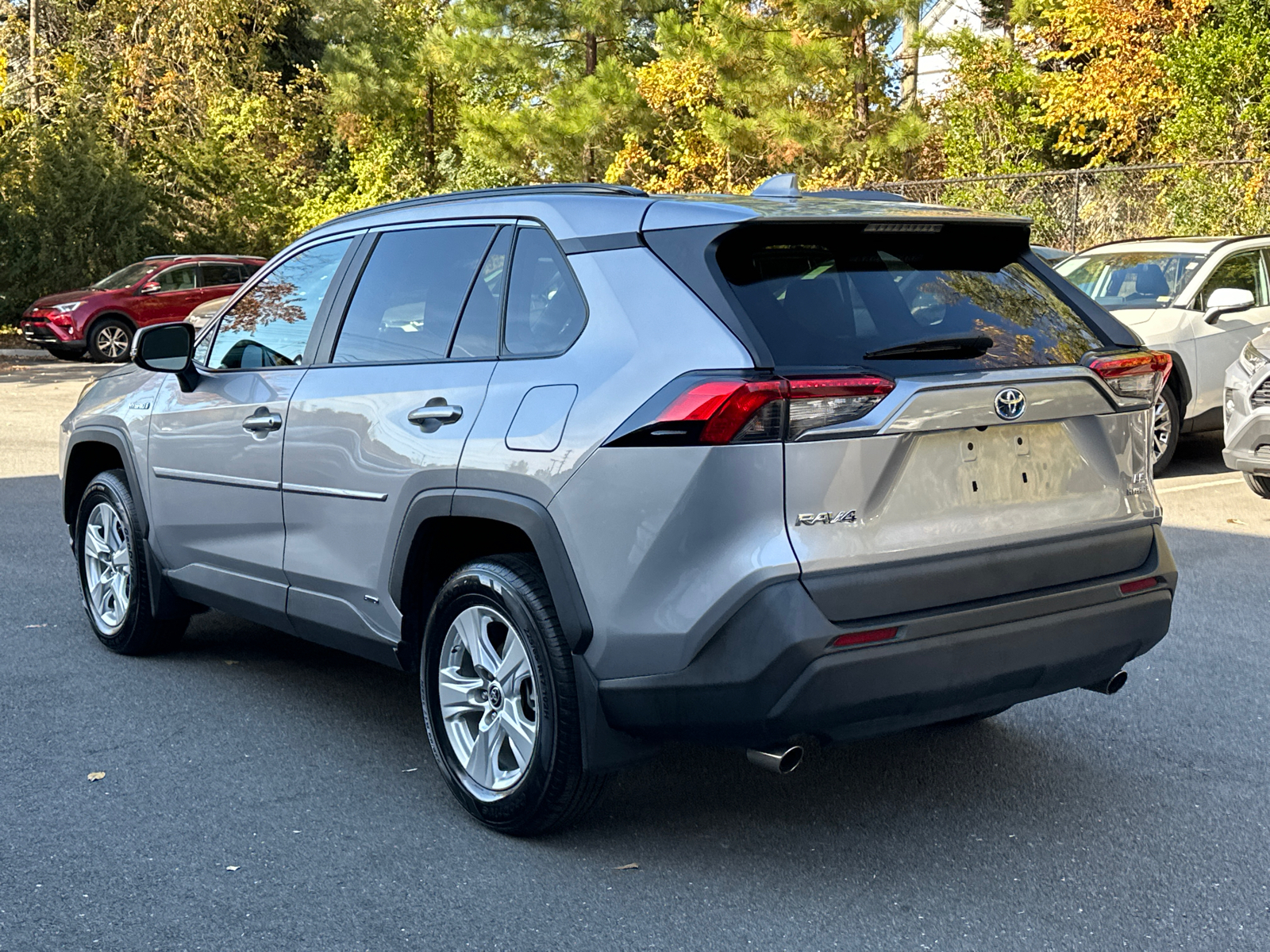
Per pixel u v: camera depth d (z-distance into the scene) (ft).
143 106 116.67
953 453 11.15
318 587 14.61
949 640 10.88
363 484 13.60
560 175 89.56
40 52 117.39
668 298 11.19
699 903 11.11
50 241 81.56
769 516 10.44
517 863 11.91
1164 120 74.33
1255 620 20.03
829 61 71.67
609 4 86.53
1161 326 34.01
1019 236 12.87
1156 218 60.34
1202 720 15.74
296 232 108.17
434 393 12.96
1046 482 11.78
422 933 10.57
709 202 11.75
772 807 13.24
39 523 28.14
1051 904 11.03
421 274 13.93
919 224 11.94
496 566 12.25
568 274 12.17
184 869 11.73
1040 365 11.67
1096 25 79.97
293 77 138.62
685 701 10.81
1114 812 13.00
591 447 11.15
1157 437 33.88
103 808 13.16
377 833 12.58
